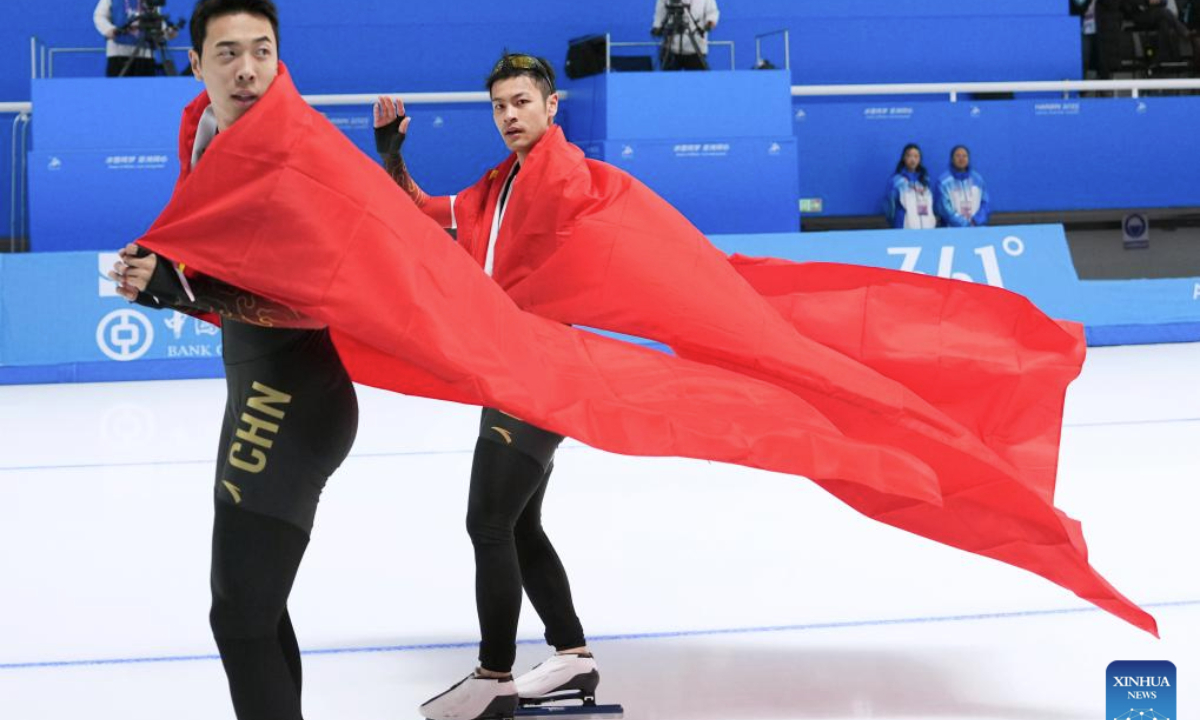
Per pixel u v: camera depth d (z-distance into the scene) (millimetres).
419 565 4988
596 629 4191
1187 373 9977
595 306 3473
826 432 3193
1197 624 4086
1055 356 3770
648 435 3045
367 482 6500
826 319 3844
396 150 3682
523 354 2920
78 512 5953
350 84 13945
